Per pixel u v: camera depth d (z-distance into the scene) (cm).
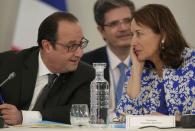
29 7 809
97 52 736
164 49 550
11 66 604
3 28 838
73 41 571
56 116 545
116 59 719
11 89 591
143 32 549
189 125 420
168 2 844
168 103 546
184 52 557
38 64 595
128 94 567
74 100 580
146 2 845
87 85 593
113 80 714
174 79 551
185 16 842
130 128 417
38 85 590
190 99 537
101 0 732
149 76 579
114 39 715
